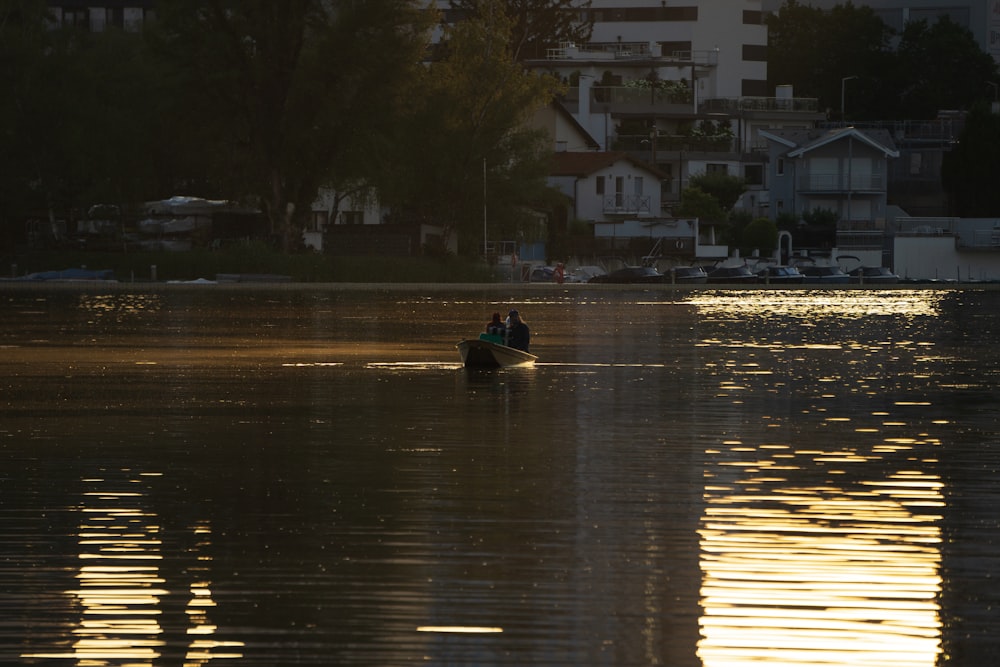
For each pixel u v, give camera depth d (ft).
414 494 188.75
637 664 123.24
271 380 335.47
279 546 159.43
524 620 133.80
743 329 538.06
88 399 293.64
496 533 166.30
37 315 590.14
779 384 333.62
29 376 341.21
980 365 387.75
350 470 206.69
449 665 122.52
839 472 208.13
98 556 154.71
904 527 170.71
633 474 205.16
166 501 182.80
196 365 372.38
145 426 252.21
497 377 346.54
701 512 178.50
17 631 130.41
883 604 139.54
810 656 125.90
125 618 133.90
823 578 148.05
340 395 304.30
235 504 181.37
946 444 236.43
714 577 148.05
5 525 168.66
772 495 189.98
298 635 129.49
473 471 206.90
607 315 632.79
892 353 428.56
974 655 126.41
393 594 141.38
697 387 325.62
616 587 144.15
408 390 315.78
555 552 157.48
